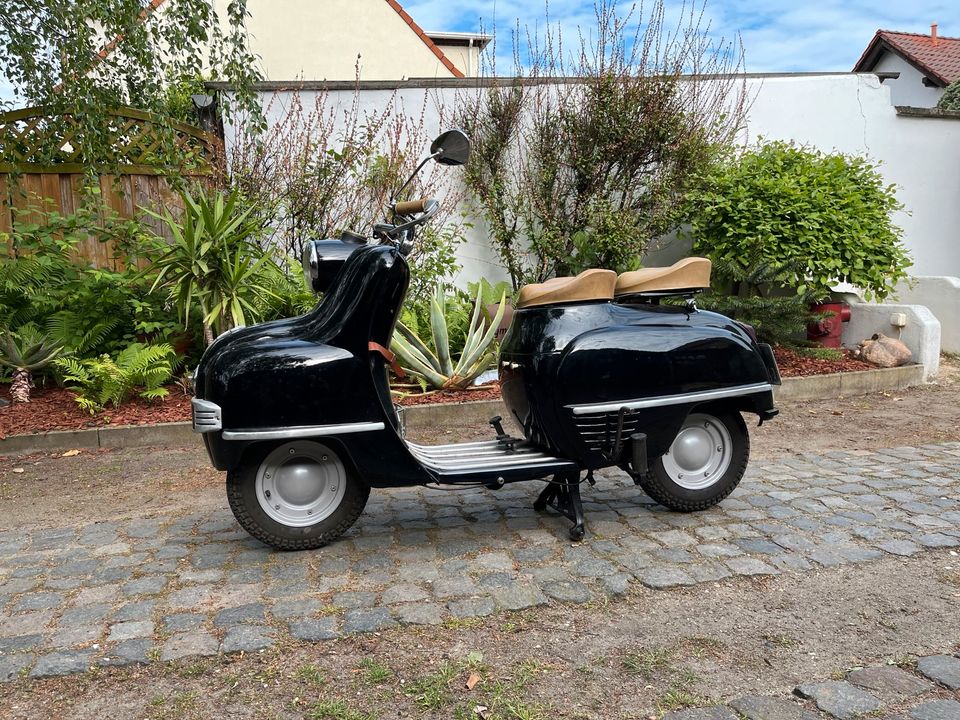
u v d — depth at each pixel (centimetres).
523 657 269
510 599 311
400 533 389
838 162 849
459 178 870
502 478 365
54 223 739
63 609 309
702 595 316
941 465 513
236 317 642
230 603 311
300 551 365
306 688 251
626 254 828
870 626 290
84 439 597
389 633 285
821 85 984
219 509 441
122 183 786
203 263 641
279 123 841
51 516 443
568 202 877
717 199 798
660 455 387
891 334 833
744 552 358
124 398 664
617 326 380
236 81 731
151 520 423
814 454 551
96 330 708
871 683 251
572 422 370
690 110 877
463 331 786
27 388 675
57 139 749
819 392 746
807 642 279
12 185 740
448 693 248
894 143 1030
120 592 324
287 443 352
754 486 464
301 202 820
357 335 347
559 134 859
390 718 235
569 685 252
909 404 718
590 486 469
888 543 369
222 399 334
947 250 1080
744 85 920
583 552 360
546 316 383
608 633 286
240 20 719
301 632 286
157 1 711
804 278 803
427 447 414
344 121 855
